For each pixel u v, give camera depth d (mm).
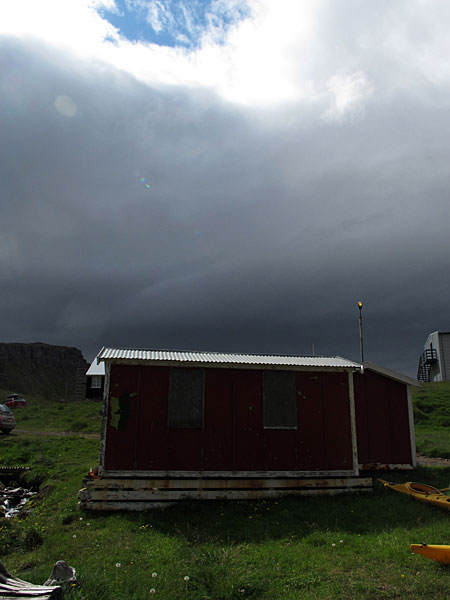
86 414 33500
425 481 13266
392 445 14914
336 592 5863
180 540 8219
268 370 12258
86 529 9258
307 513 9906
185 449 11445
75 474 14367
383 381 15359
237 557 7066
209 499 11227
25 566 7418
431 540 7668
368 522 9070
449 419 26781
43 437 22734
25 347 152125
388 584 6066
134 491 10953
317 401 12383
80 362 167375
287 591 6000
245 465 11609
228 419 11805
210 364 11836
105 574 6438
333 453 12133
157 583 6203
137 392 11562
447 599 5520
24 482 15430
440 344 52500
